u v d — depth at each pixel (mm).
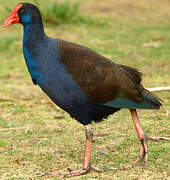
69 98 9719
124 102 9742
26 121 13633
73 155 10781
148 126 12336
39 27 9961
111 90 9625
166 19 28547
